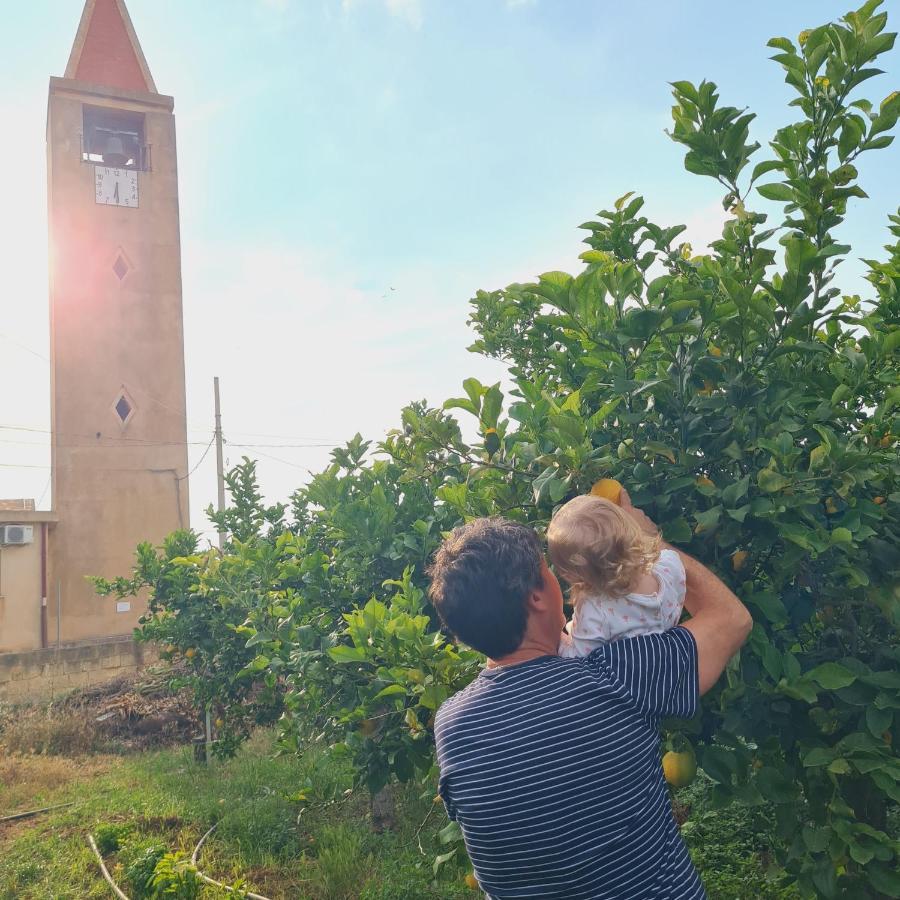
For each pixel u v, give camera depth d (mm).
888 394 3084
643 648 1736
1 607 22156
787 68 3191
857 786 2871
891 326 3635
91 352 25812
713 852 6090
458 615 1793
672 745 2705
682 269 3389
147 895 7320
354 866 7242
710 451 2998
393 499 5742
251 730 12688
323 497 5648
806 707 2869
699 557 2887
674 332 2936
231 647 10273
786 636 2994
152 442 26000
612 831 1598
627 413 2996
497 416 3307
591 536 1794
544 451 3129
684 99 3240
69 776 12617
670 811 1727
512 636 1785
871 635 3170
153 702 16297
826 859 2650
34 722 15258
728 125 3215
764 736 2844
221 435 20750
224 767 11742
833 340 3699
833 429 3166
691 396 3104
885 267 3879
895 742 2811
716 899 5387
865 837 2605
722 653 1826
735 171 3254
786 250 2846
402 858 7316
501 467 3189
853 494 2918
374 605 3662
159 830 9117
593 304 3043
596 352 3092
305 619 5562
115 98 27688
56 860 8383
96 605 24203
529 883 1634
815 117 3182
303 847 8219
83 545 24484
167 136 28234
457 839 3021
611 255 3432
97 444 25266
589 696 1686
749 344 3051
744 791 2664
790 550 2734
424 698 3258
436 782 3861
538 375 3828
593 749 1637
